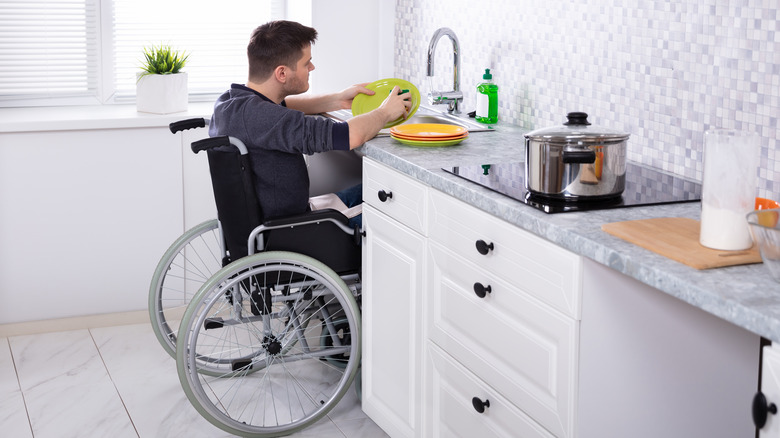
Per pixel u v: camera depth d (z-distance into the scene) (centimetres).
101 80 391
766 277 151
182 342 266
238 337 357
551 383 189
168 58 375
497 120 317
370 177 273
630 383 182
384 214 265
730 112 216
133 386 315
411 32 381
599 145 196
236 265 268
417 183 242
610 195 201
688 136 230
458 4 342
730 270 155
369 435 284
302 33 296
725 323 184
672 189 215
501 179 223
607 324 179
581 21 270
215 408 273
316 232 282
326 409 286
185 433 283
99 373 326
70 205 360
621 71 254
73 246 364
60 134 353
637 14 245
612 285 177
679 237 170
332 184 357
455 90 333
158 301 311
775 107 203
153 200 371
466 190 214
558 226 181
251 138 274
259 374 325
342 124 274
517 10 304
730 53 214
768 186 208
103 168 361
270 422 289
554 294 184
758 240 146
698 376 186
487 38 324
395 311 263
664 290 154
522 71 304
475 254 215
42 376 323
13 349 347
